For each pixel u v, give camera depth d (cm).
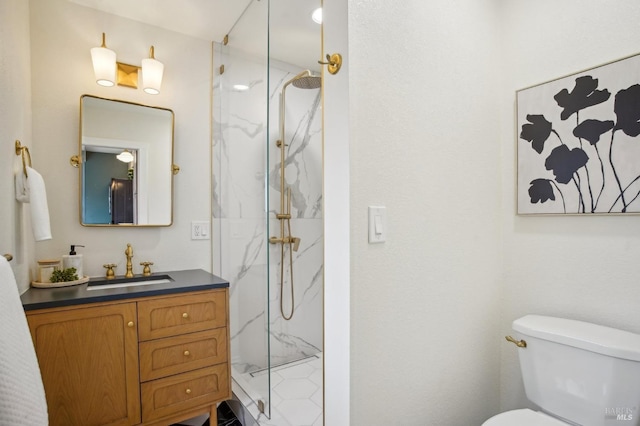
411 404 113
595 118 122
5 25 129
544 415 114
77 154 185
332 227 101
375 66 103
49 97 178
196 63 224
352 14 97
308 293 251
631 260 116
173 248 215
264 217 218
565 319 128
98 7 190
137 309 151
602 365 105
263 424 167
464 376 133
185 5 190
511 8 150
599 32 123
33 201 137
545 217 138
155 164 208
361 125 98
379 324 103
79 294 146
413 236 113
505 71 152
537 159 139
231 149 222
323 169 105
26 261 155
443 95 126
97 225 190
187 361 164
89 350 140
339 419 98
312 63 245
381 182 104
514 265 148
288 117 242
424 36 119
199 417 190
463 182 134
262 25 188
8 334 60
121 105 198
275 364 234
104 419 142
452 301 128
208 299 172
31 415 61
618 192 117
